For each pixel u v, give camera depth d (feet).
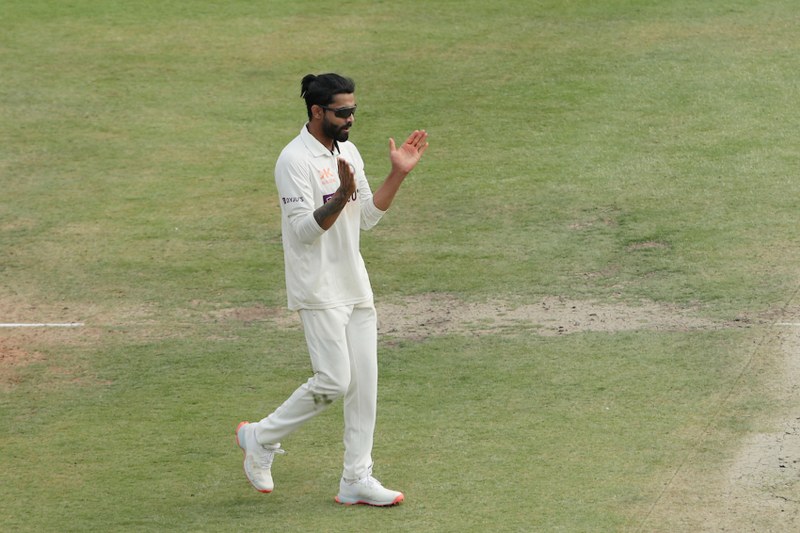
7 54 192.65
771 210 130.21
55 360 103.09
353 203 71.56
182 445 84.17
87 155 158.10
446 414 87.71
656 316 106.22
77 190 147.74
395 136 160.15
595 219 132.36
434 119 165.07
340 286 71.10
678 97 166.30
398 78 179.63
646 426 83.66
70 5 216.13
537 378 94.07
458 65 183.62
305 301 70.28
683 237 125.29
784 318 103.14
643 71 176.04
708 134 153.79
